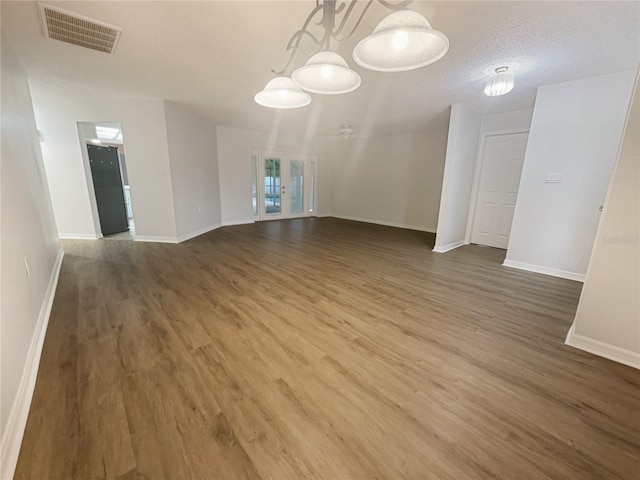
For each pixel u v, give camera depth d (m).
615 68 2.71
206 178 5.63
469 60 2.54
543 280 3.24
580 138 3.08
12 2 1.83
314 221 7.47
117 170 5.41
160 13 1.93
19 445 1.15
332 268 3.58
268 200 7.43
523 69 2.74
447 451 1.19
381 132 6.28
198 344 1.90
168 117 4.28
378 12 1.86
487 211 4.82
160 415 1.33
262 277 3.21
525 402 1.45
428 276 3.34
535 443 1.22
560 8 1.78
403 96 3.61
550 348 1.92
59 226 4.76
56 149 4.44
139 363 1.70
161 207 4.59
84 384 1.51
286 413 1.36
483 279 3.25
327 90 1.56
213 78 3.16
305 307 2.47
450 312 2.43
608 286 1.79
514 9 1.80
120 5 1.85
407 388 1.54
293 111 4.60
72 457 1.12
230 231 5.84
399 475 1.09
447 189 4.29
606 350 1.83
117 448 1.16
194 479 1.05
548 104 3.22
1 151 1.73
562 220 3.29
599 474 1.10
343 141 7.75
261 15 1.93
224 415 1.34
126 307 2.42
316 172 8.05
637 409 1.41
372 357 1.80
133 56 2.59
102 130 5.80
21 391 1.34
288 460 1.14
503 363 1.76
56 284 2.88
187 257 3.93
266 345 1.90
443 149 5.84
